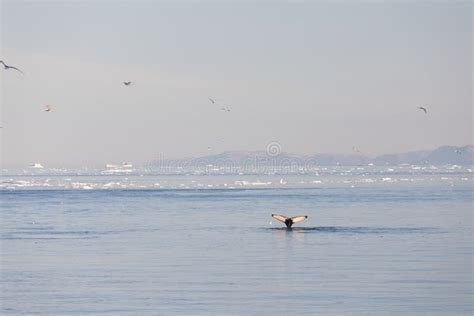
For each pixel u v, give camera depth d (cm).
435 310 14362
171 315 14112
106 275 17912
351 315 14038
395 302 14938
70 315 14188
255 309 14500
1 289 16350
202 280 17200
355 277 17425
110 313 14288
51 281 17200
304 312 14262
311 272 18138
